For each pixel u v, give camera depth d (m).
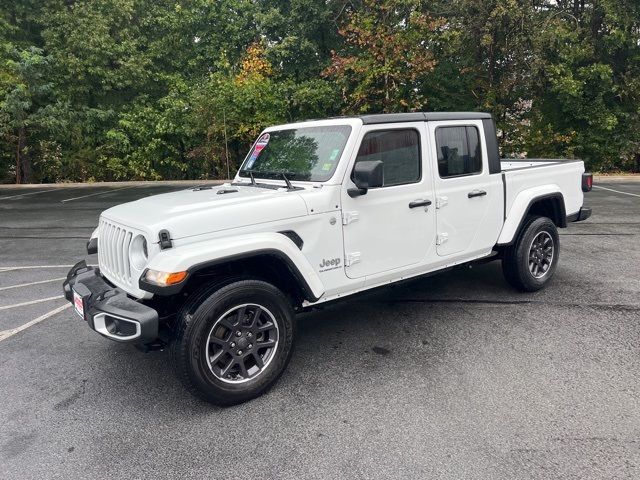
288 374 3.87
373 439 3.01
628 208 10.81
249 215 3.45
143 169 19.59
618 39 16.30
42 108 18.45
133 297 3.49
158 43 19.77
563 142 17.98
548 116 18.27
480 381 3.65
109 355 4.32
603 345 4.16
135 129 19.14
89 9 18.64
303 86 18.22
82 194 15.85
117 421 3.31
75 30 18.38
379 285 4.25
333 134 4.05
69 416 3.38
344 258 3.91
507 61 16.78
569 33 16.23
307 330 4.72
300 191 3.78
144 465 2.85
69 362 4.19
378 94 17.22
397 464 2.78
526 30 15.75
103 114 18.88
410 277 4.46
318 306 3.99
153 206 3.66
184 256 3.09
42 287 6.30
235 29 19.16
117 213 3.76
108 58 19.11
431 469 2.72
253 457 2.89
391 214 4.12
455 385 3.61
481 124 4.83
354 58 16.91
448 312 5.03
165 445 3.04
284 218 3.57
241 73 18.70
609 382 3.57
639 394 3.40
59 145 19.42
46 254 8.10
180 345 3.19
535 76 16.28
